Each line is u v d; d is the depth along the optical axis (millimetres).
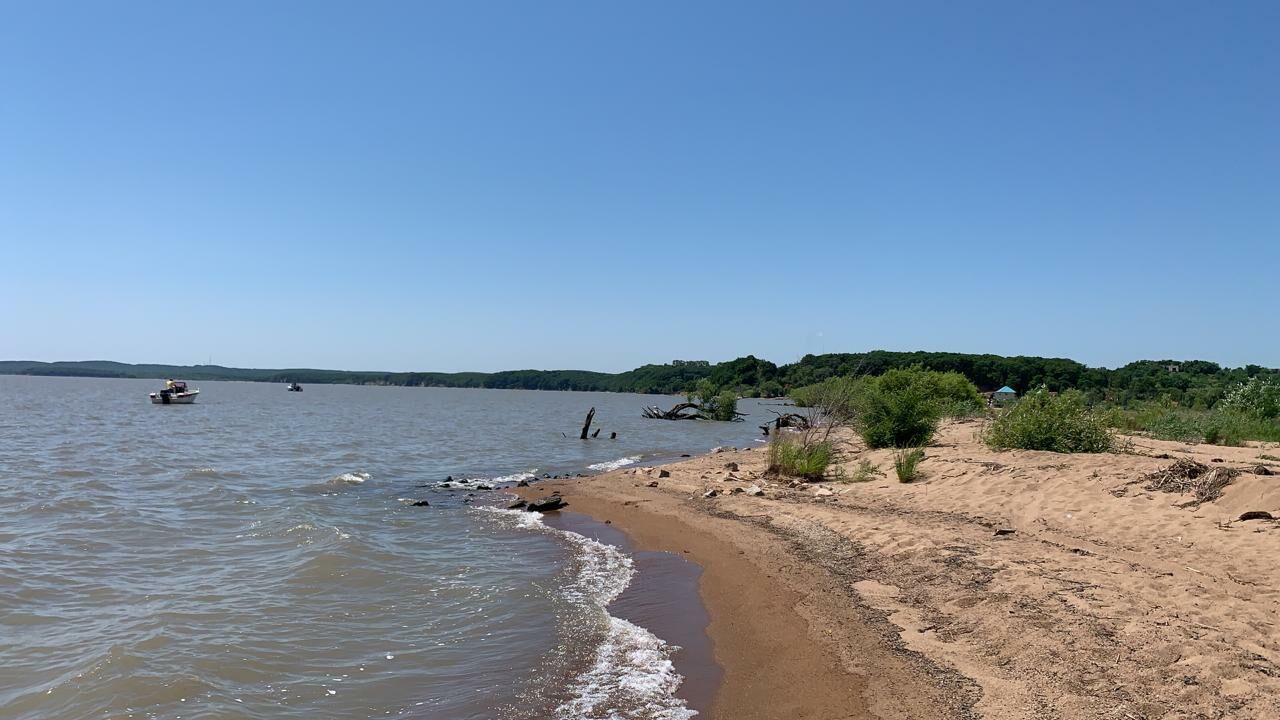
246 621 8469
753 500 15789
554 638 8039
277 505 16516
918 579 9094
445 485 20328
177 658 7246
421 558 11742
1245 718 5000
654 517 14859
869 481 16844
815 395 23344
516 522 14844
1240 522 9641
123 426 43688
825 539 11773
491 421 56844
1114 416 22203
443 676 7027
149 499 17172
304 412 65875
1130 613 7039
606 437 40281
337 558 11242
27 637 7887
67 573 10438
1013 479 14000
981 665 6512
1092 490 12312
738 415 59750
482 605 9227
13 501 16531
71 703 6293
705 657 7434
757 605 8891
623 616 8812
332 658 7438
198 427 43969
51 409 61250
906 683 6336
